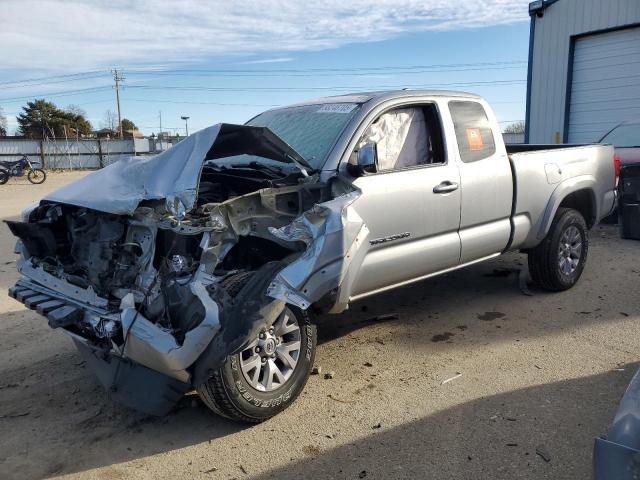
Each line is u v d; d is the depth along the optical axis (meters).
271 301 3.58
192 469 3.37
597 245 8.45
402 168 4.61
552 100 14.95
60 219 4.43
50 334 5.54
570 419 3.67
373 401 4.04
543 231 5.82
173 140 44.69
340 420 3.81
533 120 15.47
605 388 4.05
